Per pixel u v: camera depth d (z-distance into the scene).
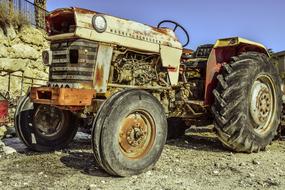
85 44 4.16
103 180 3.74
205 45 6.11
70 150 5.28
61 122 5.33
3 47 9.15
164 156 4.98
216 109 5.19
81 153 5.07
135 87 4.63
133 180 3.77
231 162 4.70
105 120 3.77
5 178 3.76
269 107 5.74
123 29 4.54
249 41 5.59
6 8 9.34
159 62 5.04
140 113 4.14
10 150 5.12
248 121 5.31
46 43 11.25
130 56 4.73
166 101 5.10
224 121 5.08
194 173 4.10
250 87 5.35
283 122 6.62
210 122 5.82
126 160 3.91
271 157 5.13
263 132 5.62
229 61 5.75
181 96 5.27
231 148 5.32
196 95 5.66
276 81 5.88
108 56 4.36
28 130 4.99
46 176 3.84
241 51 5.85
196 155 5.12
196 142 6.27
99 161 3.79
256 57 5.59
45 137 5.16
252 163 4.68
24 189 3.38
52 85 4.39
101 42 4.29
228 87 5.15
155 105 4.21
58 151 5.18
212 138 6.79
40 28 11.42
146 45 4.79
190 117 5.70
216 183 3.71
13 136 6.43
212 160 4.81
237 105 5.14
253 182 3.77
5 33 9.30
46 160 4.61
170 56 5.11
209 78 5.44
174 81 5.20
